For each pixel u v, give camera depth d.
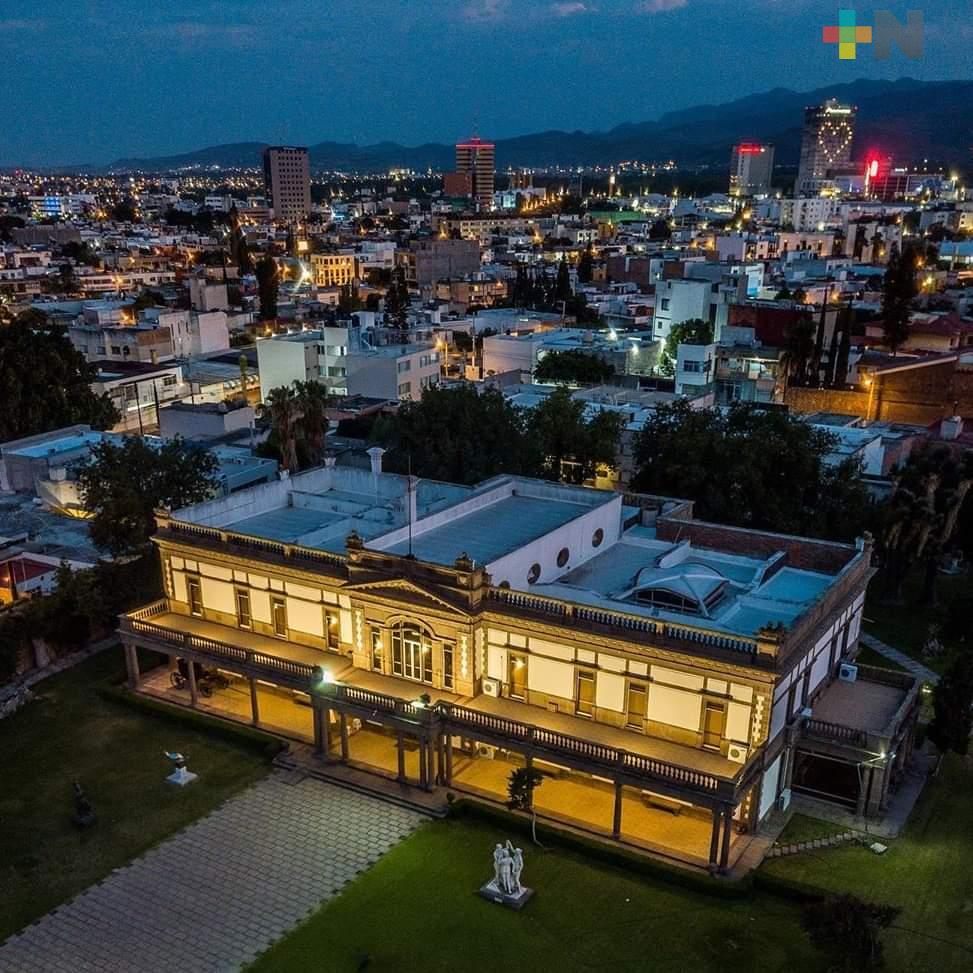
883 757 39.09
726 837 36.09
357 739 47.03
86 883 37.03
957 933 33.62
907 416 94.62
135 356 128.12
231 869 37.75
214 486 64.56
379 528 52.00
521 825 39.62
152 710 49.75
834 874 36.66
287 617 49.12
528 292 189.88
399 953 33.12
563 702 42.06
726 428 70.88
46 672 54.72
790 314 126.19
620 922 34.50
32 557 62.09
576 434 72.75
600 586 46.88
